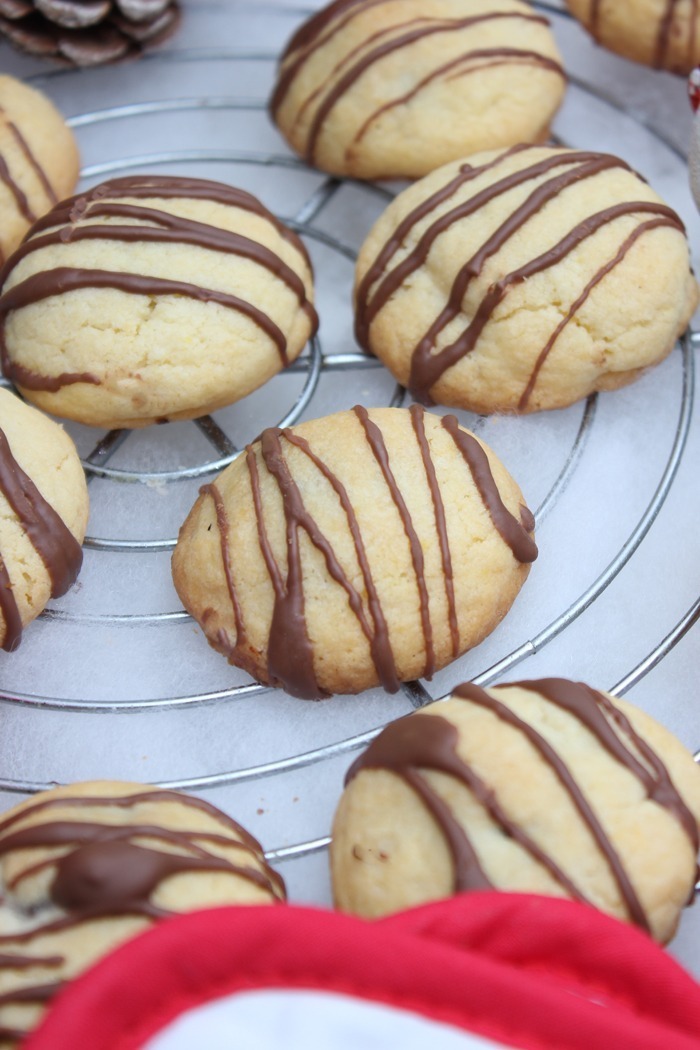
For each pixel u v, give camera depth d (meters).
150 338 0.44
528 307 0.45
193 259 0.45
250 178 0.52
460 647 0.43
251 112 0.53
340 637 0.42
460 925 0.37
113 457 0.47
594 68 0.53
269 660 0.43
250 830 0.43
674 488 0.46
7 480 0.43
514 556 0.43
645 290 0.45
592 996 0.37
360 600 0.42
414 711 0.43
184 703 0.44
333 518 0.42
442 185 0.46
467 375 0.45
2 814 0.42
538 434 0.47
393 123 0.48
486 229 0.45
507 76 0.48
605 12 0.50
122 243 0.45
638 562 0.46
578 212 0.45
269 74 0.54
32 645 0.45
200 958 0.35
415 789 0.40
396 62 0.48
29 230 0.46
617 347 0.45
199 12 0.55
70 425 0.47
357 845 0.40
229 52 0.54
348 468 0.43
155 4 0.50
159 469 0.47
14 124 0.48
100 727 0.44
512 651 0.45
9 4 0.50
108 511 0.47
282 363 0.46
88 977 0.35
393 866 0.39
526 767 0.39
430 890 0.39
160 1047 0.35
